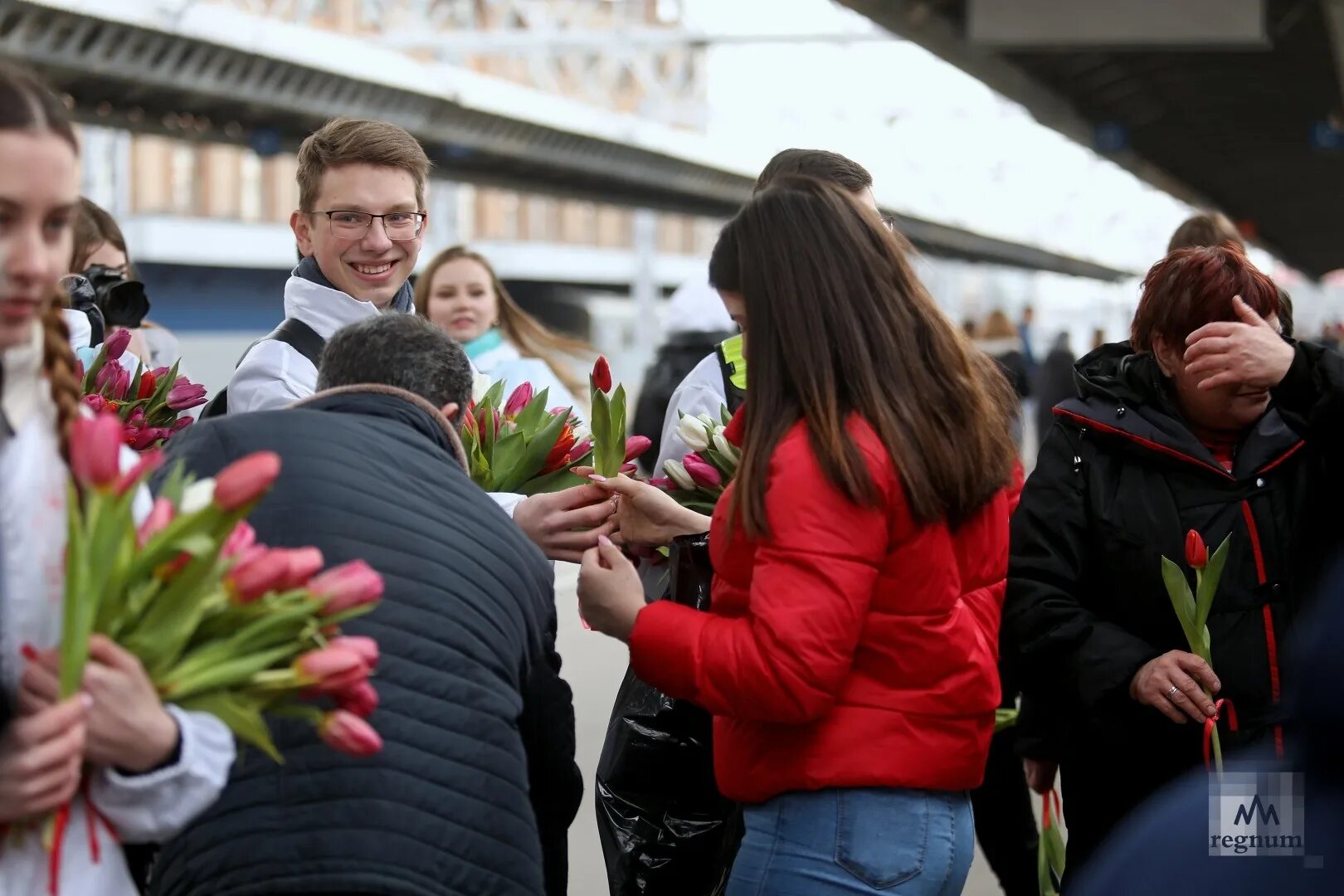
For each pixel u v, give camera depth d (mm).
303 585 1712
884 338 2299
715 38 36312
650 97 35750
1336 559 2848
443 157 26797
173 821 1657
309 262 3197
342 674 1687
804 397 2273
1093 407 3068
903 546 2281
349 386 2281
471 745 2041
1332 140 28375
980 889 4570
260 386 3033
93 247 4324
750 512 2270
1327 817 1157
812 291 2305
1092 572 3072
